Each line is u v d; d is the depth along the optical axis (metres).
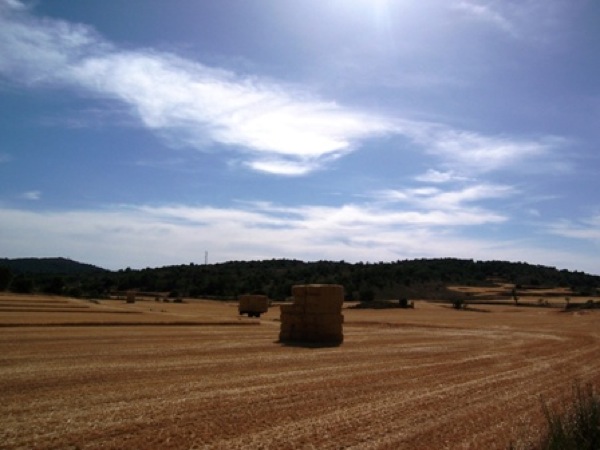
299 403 14.17
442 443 11.09
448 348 29.44
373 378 18.53
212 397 14.56
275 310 82.06
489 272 193.25
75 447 10.06
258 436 11.07
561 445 9.64
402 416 13.12
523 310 96.06
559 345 32.19
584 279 193.00
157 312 63.34
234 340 31.72
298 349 27.56
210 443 10.52
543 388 17.56
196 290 140.62
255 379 17.67
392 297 136.25
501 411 14.03
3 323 37.28
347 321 55.34
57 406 13.09
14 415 12.15
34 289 118.31
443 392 16.34
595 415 10.20
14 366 19.19
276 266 191.12
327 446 10.58
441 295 141.12
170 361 21.50
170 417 12.30
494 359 24.88
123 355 23.03
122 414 12.44
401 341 33.50
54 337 30.11
